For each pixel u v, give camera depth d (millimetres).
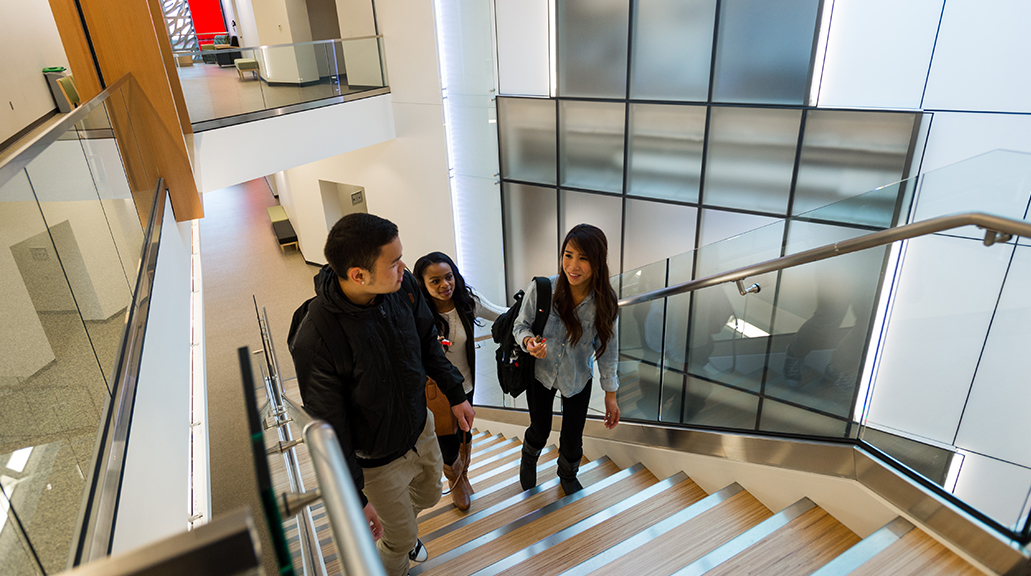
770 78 6703
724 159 7328
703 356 3684
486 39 8742
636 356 3932
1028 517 1705
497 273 10352
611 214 8609
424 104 9648
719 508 2670
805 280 2904
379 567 549
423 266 2912
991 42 5289
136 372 2152
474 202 10031
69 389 1513
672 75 7387
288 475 1833
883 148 6164
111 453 1622
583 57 7996
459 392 2330
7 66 5695
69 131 2086
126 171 2922
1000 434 2115
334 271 1728
